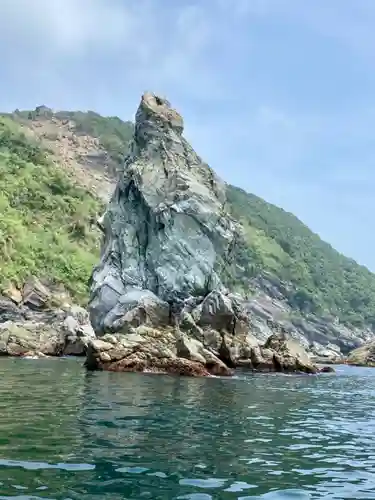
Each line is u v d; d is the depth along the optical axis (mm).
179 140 54906
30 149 132500
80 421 14195
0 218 86750
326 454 12070
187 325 41250
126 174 53094
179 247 48344
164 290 47250
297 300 150625
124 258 50469
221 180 56656
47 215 101875
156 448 11531
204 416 16500
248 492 8852
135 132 56062
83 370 32781
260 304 132250
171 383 26750
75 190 116938
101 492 8383
